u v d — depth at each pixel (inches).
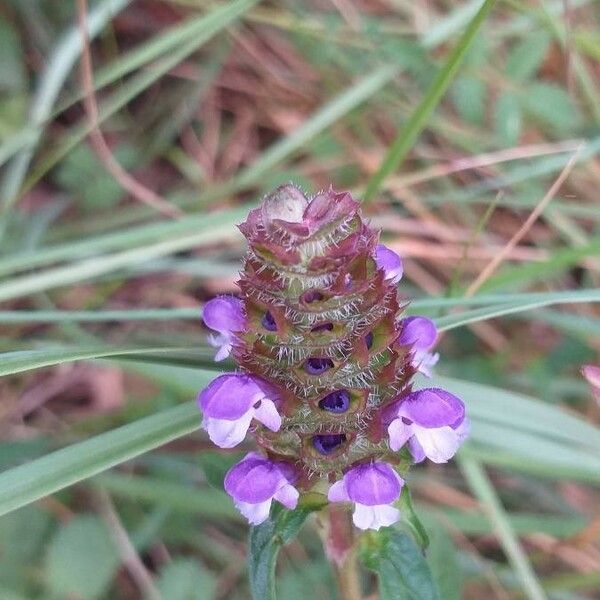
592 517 3.9
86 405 4.4
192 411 2.7
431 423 2.2
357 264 2.1
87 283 4.5
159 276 4.7
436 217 4.8
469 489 4.1
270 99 5.2
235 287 4.7
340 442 2.3
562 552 3.9
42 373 4.4
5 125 4.6
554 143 4.8
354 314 2.1
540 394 4.2
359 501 2.2
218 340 2.4
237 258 4.6
